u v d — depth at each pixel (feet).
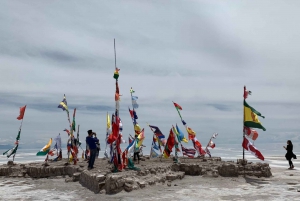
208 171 60.08
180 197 39.32
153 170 53.11
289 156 79.20
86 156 81.92
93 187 45.32
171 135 68.33
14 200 39.75
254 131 59.31
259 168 59.21
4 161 154.81
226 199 38.04
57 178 61.46
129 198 38.60
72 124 68.23
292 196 39.83
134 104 71.00
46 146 69.21
